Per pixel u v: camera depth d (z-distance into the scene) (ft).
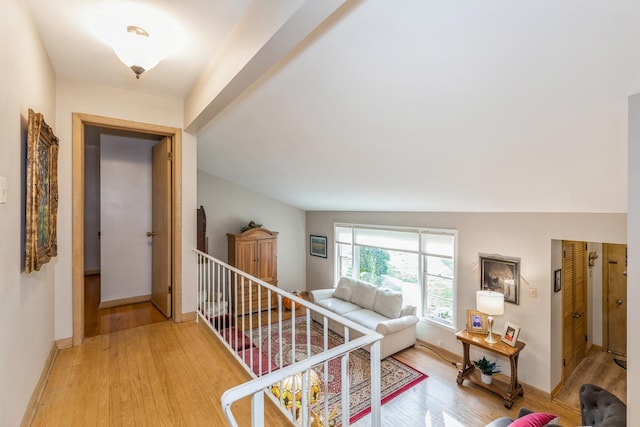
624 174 6.97
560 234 11.00
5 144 4.35
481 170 8.62
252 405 3.11
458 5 4.29
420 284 15.90
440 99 6.27
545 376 11.43
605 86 4.81
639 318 4.95
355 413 10.30
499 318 12.67
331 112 8.04
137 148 12.42
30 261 5.30
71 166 8.46
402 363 13.66
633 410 5.05
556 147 6.63
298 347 14.73
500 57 4.91
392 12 4.74
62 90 8.38
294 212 23.86
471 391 11.68
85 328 9.66
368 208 18.08
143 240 12.55
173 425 5.50
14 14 4.73
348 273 20.83
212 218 20.08
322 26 5.47
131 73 8.23
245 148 12.66
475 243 13.56
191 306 10.48
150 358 7.81
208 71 7.70
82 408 5.88
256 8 5.18
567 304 12.80
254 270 19.75
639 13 3.64
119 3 5.39
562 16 3.99
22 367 5.17
